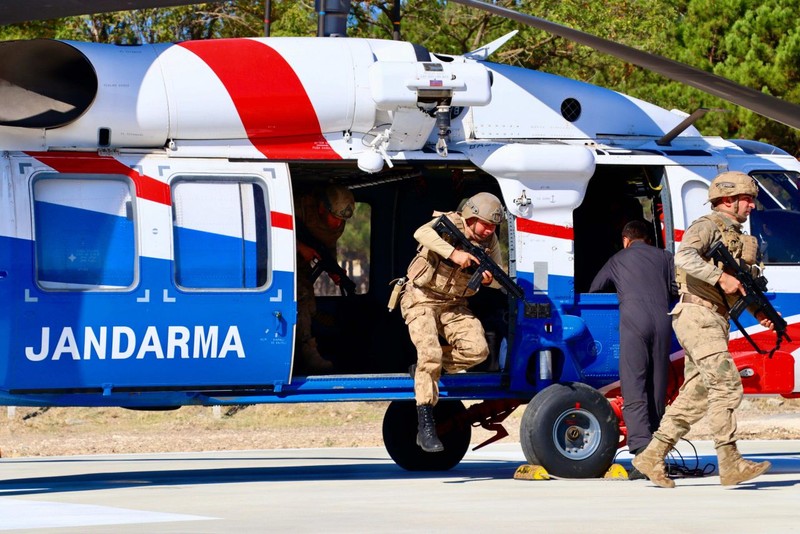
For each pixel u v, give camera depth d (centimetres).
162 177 3512
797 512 2741
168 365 3484
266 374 3572
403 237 4325
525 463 4803
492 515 2714
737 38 10619
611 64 9875
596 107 3997
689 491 3275
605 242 4197
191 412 7994
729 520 2583
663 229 3928
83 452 5866
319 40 3706
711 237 3303
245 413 7962
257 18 9762
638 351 3672
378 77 3594
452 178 4194
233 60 3591
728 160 3981
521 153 3734
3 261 3375
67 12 3409
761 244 3916
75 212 3447
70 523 2608
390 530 2433
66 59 3541
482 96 3694
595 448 3725
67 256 3431
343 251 4397
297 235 3938
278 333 3569
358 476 4069
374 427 7356
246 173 3581
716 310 3319
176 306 3491
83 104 3484
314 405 8238
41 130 3441
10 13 3384
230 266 3550
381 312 4316
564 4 9562
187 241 3522
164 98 3503
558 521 2586
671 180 3909
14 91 3444
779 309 3922
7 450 5803
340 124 3669
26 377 3388
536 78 3966
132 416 7812
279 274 3578
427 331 3562
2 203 3388
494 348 3978
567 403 3700
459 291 3597
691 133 4100
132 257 3478
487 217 3550
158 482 3853
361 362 4281
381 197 4325
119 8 3384
